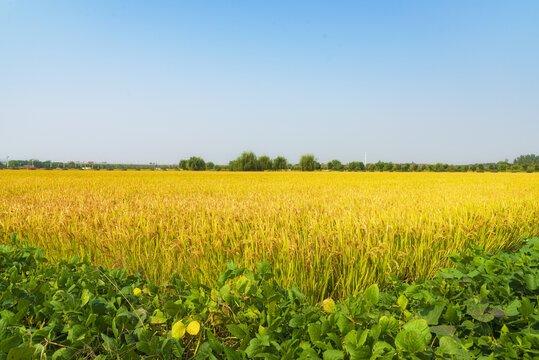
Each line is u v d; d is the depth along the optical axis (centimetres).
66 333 199
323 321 181
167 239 477
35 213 691
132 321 200
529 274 252
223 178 2828
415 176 3534
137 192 1338
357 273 379
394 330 174
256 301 214
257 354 164
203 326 204
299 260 380
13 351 141
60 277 252
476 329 223
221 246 420
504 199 870
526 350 179
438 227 511
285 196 1020
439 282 260
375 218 535
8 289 227
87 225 554
